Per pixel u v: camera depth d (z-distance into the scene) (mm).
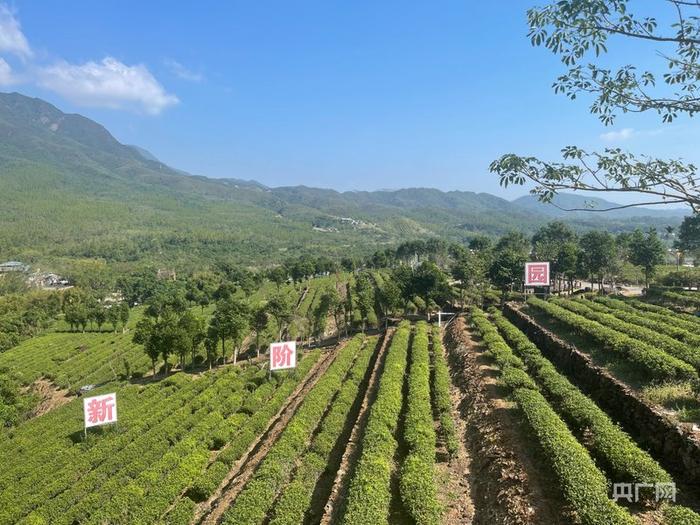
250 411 36906
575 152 7012
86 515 24047
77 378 61906
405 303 69938
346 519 17812
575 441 19094
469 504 19547
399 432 27672
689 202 6531
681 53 6930
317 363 53125
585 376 28266
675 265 88250
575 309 45594
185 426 34875
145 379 59344
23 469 31062
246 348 69438
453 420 28234
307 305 96312
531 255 86125
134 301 132125
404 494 19469
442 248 136500
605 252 66750
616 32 6816
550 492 17547
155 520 22672
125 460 29703
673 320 39844
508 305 53938
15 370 64000
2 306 104312
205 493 24953
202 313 102500
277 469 23953
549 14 7180
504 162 7336
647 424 19875
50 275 150000
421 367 37281
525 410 22922
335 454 27406
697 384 20516
